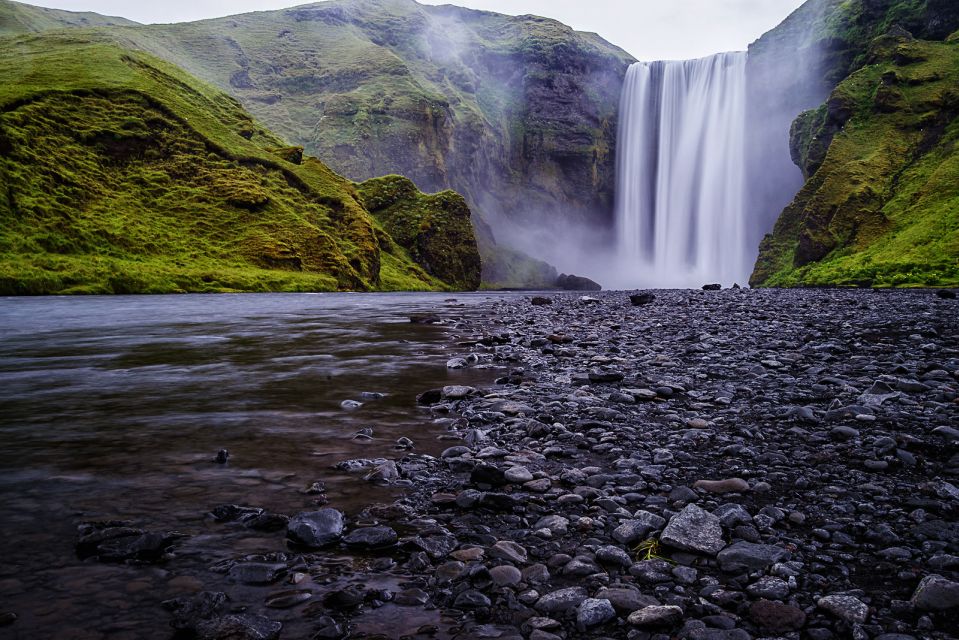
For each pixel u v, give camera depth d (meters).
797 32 151.50
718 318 21.31
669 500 4.44
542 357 12.08
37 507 3.88
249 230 92.75
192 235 86.81
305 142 192.38
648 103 197.25
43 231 68.94
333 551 3.38
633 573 3.22
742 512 4.00
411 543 3.45
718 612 2.80
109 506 3.93
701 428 6.58
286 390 8.48
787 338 14.74
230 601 2.75
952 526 3.80
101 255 71.94
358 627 2.60
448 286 141.38
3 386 8.70
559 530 3.78
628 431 6.48
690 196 176.75
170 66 131.25
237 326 20.41
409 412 7.18
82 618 2.55
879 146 111.31
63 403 7.45
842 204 103.50
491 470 4.63
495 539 3.65
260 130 138.50
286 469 4.87
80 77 101.56
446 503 4.22
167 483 4.44
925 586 2.89
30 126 82.12
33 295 52.56
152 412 6.96
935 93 112.19
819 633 2.61
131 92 102.31
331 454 5.34
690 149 178.88
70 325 20.61
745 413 7.21
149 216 85.75
